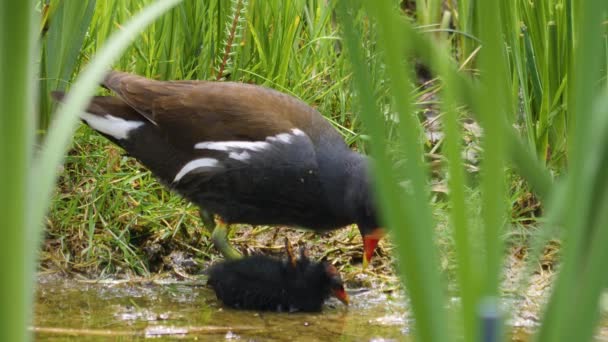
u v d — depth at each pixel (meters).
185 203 10.45
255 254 9.46
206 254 10.11
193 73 11.88
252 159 9.28
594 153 2.50
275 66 11.82
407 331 8.39
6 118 2.57
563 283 2.55
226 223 9.81
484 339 2.33
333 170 9.32
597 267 2.54
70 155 10.36
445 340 2.48
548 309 2.61
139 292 9.28
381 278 9.87
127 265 9.71
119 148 10.69
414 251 2.46
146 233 10.05
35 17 2.99
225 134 9.41
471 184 10.44
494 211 2.38
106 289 9.29
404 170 2.49
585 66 2.44
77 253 9.74
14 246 2.59
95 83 2.99
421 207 2.47
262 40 11.88
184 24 11.70
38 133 9.84
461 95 2.44
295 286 8.73
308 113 9.72
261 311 8.89
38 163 2.79
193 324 8.37
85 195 10.09
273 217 9.67
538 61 11.13
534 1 10.93
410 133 2.43
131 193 10.24
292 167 9.26
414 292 2.48
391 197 2.44
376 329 8.44
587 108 2.46
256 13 11.84
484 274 2.42
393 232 2.46
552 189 2.73
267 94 9.79
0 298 2.59
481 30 2.29
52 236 9.84
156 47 11.65
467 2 12.64
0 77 2.56
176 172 9.68
